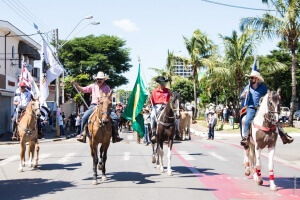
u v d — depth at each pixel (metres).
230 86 43.16
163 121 12.46
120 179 11.84
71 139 30.78
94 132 11.06
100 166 11.94
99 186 10.80
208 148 21.80
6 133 33.97
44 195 9.76
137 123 14.37
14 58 36.59
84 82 53.59
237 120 45.41
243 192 10.05
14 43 37.22
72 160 16.58
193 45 52.12
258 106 11.01
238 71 41.34
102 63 56.19
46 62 19.53
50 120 39.12
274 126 10.42
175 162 15.82
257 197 9.51
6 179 12.11
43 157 17.67
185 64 53.31
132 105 14.27
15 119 15.24
